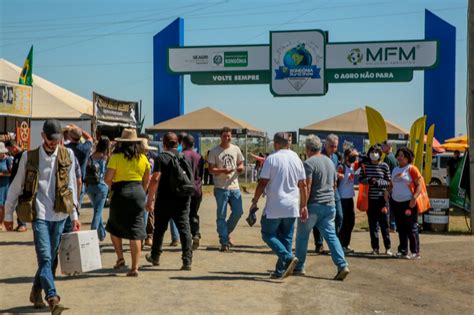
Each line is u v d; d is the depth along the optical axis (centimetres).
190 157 1135
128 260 1023
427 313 741
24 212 674
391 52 2712
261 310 722
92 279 872
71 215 762
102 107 2533
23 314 691
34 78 2736
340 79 2745
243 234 1402
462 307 776
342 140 3216
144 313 700
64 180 696
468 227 1580
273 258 1076
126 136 886
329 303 766
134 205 884
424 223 1514
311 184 905
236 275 921
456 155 2295
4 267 955
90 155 1133
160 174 940
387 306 765
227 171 1131
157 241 973
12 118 2236
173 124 2900
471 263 1078
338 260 907
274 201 878
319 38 2747
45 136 687
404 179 1114
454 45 2688
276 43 2764
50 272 675
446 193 1498
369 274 973
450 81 2700
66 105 2577
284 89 2772
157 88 2884
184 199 954
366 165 1148
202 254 1103
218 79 2809
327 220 912
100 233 1198
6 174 1362
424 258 1127
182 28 2869
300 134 3262
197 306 733
